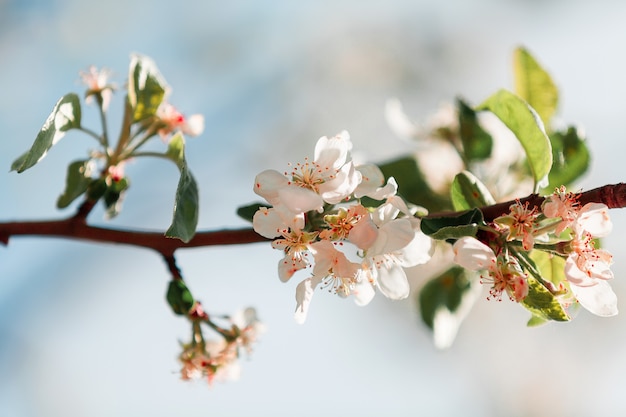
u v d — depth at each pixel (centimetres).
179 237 82
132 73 90
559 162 93
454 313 99
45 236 90
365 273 82
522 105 86
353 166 81
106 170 90
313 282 81
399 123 103
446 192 98
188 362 89
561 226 80
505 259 80
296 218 80
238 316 90
